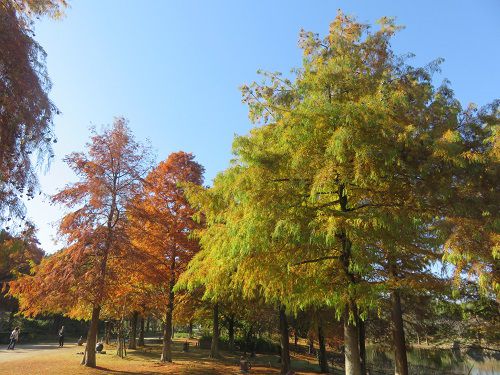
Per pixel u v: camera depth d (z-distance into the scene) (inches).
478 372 1136.2
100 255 813.2
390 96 394.9
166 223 930.1
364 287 360.8
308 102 401.7
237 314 1347.2
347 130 349.4
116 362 922.1
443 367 1153.4
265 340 1729.8
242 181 389.4
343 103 396.8
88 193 850.8
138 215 877.8
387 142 370.6
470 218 351.9
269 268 410.6
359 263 358.6
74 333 2085.4
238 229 395.2
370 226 366.0
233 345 1541.6
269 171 390.3
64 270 777.6
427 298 583.2
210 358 1157.1
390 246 381.4
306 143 388.5
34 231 405.7
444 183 378.9
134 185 897.5
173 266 963.3
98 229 825.5
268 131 442.3
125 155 903.1
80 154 872.3
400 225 368.8
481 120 449.1
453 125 418.9
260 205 372.2
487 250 310.2
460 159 364.2
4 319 1822.1
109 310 950.4
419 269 455.8
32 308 794.8
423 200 379.6
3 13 377.4
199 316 1392.7
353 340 410.9
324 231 346.0
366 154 348.8
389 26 468.4
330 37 473.4
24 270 1412.4
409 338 863.1
